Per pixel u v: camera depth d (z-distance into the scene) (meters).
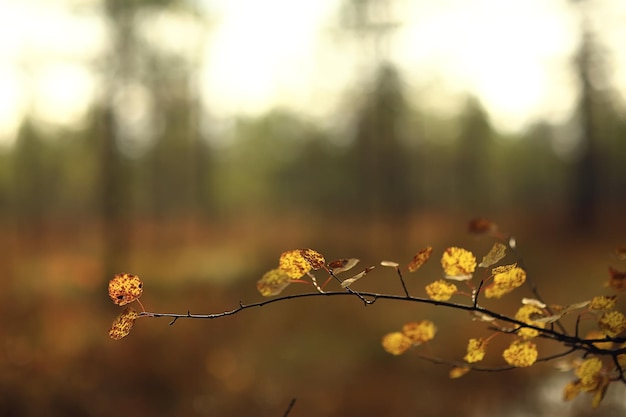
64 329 8.65
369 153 25.59
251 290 12.73
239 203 41.12
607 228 19.38
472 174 37.78
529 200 37.12
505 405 6.18
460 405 6.46
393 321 9.41
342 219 25.50
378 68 23.03
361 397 6.92
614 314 1.25
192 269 15.36
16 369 6.53
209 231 24.09
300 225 24.00
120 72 17.56
